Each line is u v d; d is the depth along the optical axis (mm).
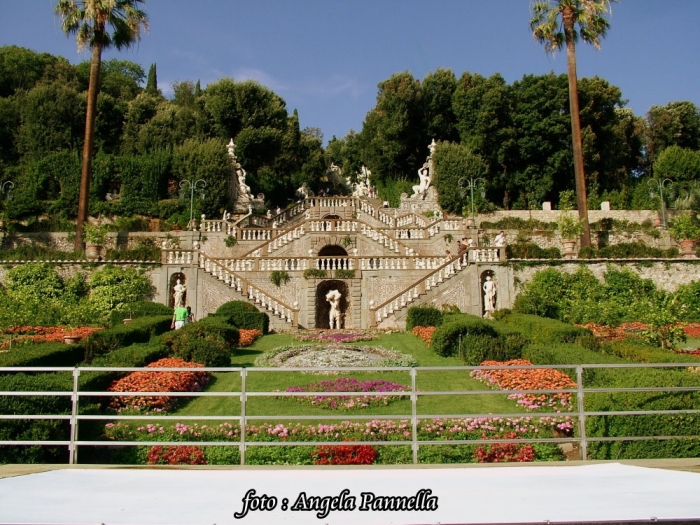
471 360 16969
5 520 5867
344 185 75375
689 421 8477
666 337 16297
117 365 13375
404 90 56031
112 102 53438
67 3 33562
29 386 9172
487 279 27828
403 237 35531
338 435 10336
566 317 25000
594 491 6715
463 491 6781
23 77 57438
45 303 25562
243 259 28625
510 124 51969
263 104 57250
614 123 53781
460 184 42812
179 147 46219
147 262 28375
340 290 29922
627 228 39438
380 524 5906
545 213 43562
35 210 42000
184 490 6859
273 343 22328
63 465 7926
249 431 10375
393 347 21109
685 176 47750
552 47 35875
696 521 5840
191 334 18141
